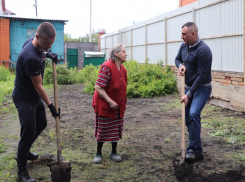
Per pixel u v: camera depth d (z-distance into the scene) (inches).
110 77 153.7
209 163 157.2
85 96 428.1
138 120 267.9
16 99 132.8
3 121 268.8
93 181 137.3
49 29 115.6
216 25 342.3
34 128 133.9
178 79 418.3
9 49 749.9
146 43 567.8
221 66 334.3
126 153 176.7
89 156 171.9
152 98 392.8
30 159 160.2
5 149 186.2
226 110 298.0
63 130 234.2
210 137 209.9
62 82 585.0
